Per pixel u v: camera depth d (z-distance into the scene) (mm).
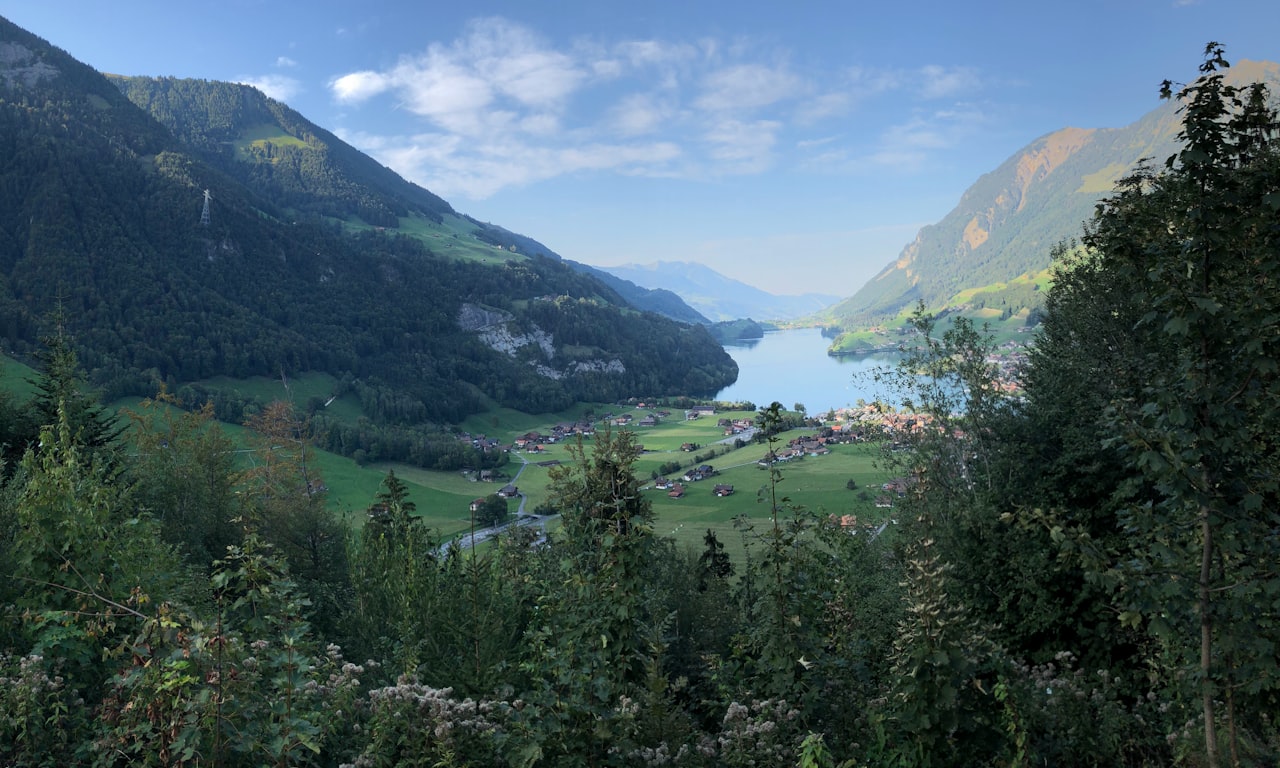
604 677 7086
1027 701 7668
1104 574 5801
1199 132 5516
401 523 16969
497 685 9789
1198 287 5617
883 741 7383
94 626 7133
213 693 5664
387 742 6602
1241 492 5430
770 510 9258
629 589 9586
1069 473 14711
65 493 8578
